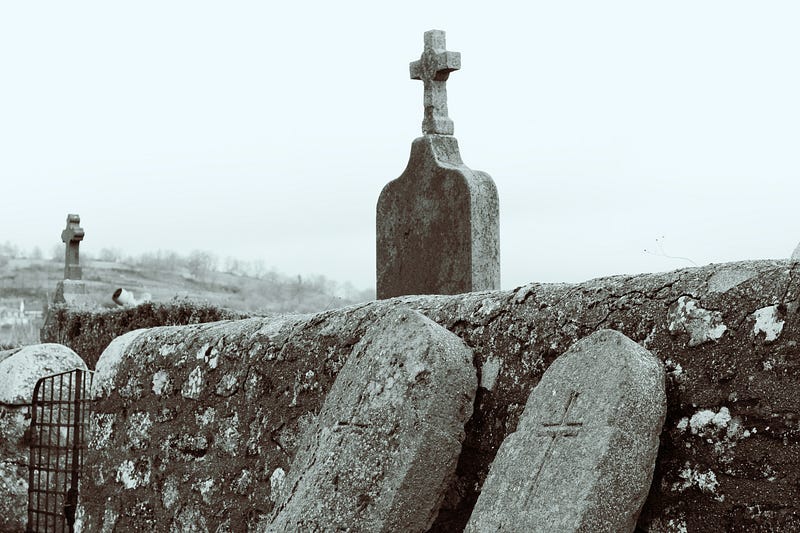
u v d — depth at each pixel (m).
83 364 7.87
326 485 4.01
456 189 9.50
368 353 4.23
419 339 3.98
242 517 5.12
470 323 4.12
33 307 36.47
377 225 10.32
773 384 3.08
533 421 3.54
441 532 4.04
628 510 3.17
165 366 5.77
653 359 3.32
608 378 3.29
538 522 3.24
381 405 3.97
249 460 5.12
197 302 10.16
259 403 5.10
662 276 3.56
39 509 7.20
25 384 7.63
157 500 5.71
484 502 3.54
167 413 5.71
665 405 3.28
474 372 3.99
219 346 5.45
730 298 3.26
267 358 5.10
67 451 6.88
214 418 5.38
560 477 3.25
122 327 10.52
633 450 3.18
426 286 9.79
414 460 3.82
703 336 3.28
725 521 3.16
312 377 4.82
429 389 3.88
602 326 3.63
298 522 4.03
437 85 10.03
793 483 3.02
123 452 6.02
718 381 3.21
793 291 3.10
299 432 4.85
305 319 5.04
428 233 9.78
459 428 3.92
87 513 6.28
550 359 3.79
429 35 10.09
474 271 9.38
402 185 10.05
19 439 7.60
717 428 3.20
